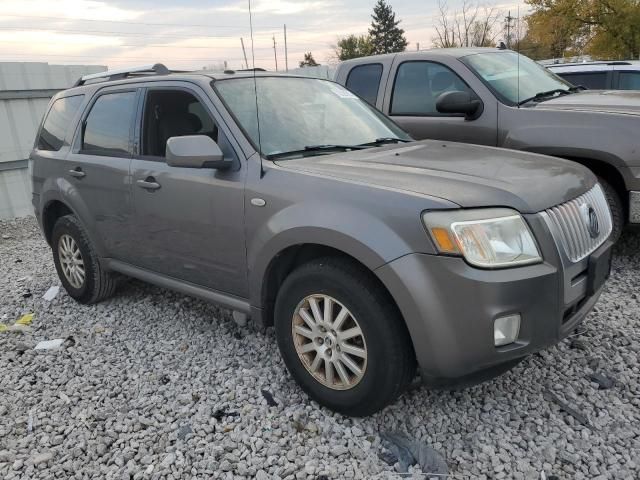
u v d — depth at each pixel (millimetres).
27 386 3500
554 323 2637
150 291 5020
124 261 4309
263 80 3820
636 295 4379
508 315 2504
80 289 4734
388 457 2682
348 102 4129
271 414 3045
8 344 4121
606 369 3361
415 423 2918
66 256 4824
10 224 9297
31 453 2852
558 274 2613
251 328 4121
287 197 2969
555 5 24297
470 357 2518
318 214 2803
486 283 2447
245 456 2740
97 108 4422
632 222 4758
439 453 2707
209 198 3357
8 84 9438
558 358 3498
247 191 3154
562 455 2645
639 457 2609
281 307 3074
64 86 10141
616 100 5164
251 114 3463
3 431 3049
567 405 3025
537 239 2605
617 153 4668
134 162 3912
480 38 23609
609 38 23953
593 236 2994
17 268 6477
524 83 5699
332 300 2840
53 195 4695
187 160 3113
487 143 5383
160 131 3816
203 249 3504
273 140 3361
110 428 3027
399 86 6051
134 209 3930
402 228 2561
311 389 3051
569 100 5324
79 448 2854
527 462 2605
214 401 3213
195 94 3590
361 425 2916
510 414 2971
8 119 9539
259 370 3508
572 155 4898
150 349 3914
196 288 3717
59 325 4461
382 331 2652
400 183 2742
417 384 2863
